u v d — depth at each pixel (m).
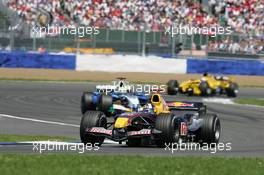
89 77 156.62
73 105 110.44
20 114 95.94
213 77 135.62
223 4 199.75
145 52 171.12
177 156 50.88
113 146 60.09
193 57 172.38
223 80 136.00
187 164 44.00
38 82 144.38
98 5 190.38
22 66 157.88
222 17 197.62
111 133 56.47
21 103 109.62
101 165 41.72
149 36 170.75
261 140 72.94
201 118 62.75
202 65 167.25
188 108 62.88
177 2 195.88
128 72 163.12
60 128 81.62
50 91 129.25
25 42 164.00
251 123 93.06
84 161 43.75
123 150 56.22
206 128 61.91
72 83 146.00
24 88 132.12
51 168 39.41
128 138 57.59
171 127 57.09
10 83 139.38
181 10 195.50
